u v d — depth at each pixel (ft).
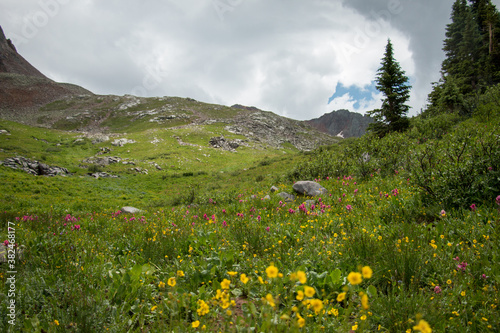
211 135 296.30
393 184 30.12
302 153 186.91
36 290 9.12
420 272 9.88
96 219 31.60
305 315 5.07
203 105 504.02
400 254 10.62
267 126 418.31
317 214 21.16
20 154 140.87
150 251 14.28
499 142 19.44
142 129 347.15
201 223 23.47
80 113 395.75
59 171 121.08
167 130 294.05
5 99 399.44
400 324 7.21
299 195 37.09
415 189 22.65
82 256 12.63
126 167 160.66
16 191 77.20
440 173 20.56
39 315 7.92
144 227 22.12
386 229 16.28
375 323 7.80
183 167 179.11
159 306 7.64
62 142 224.94
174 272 11.26
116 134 299.17
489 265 9.89
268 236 16.48
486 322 6.98
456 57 138.00
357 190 30.60
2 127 225.56
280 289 8.43
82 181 106.93
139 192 106.83
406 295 8.29
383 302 8.12
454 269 9.91
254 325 6.39
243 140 303.89
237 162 207.31
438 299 7.92
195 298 8.68
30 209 53.52
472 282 9.02
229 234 17.49
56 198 75.72
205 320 6.44
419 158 28.89
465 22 133.80
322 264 11.24
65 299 8.52
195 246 14.92
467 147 23.81
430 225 14.65
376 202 24.29
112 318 7.97
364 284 9.86
